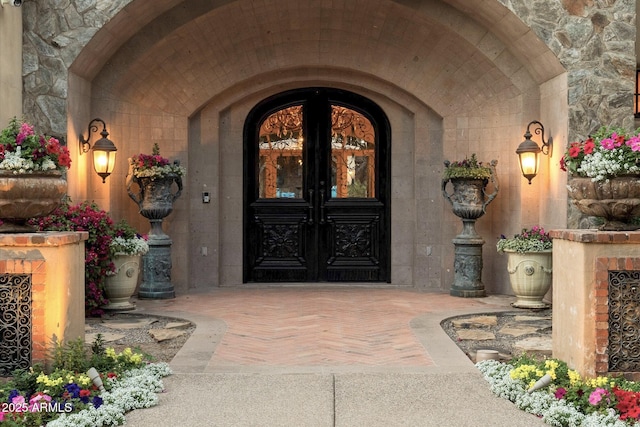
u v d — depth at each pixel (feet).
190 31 35.27
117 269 31.04
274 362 22.15
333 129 40.83
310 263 41.11
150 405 17.12
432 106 38.55
